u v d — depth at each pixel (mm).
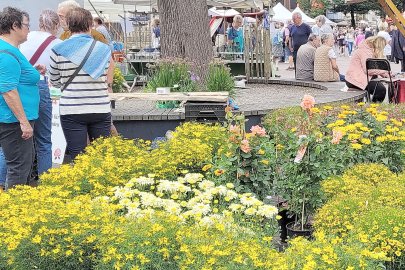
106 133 6992
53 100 7969
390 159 6375
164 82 10727
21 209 4340
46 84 7215
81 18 6750
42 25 7371
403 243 4148
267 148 5637
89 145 6570
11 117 6324
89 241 3916
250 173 5570
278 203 5727
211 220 4242
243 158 5559
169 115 9195
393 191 4965
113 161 5711
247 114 9484
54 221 4031
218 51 19594
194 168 6098
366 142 6230
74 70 6699
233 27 19703
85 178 5379
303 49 15297
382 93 12242
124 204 4594
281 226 5605
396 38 15508
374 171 5691
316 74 14930
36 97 6570
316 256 3727
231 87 10758
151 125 9258
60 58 6691
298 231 5414
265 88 14602
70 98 6738
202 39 12820
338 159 5836
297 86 14977
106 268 3826
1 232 3996
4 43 6223
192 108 8422
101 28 13250
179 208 4648
